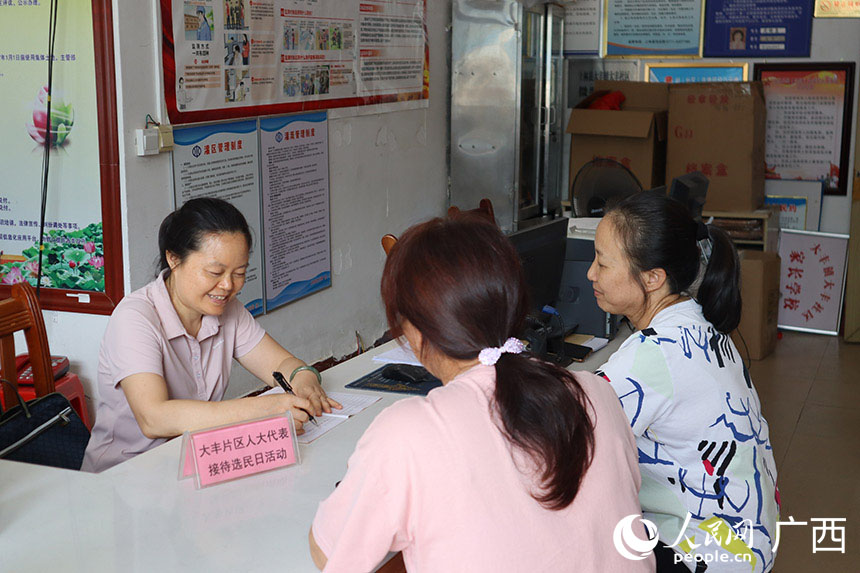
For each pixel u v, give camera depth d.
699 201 2.80
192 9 3.16
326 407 1.95
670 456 1.50
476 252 1.05
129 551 1.30
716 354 1.50
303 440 1.77
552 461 1.01
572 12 5.77
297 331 4.11
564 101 5.89
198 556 1.29
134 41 2.92
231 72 3.42
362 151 4.49
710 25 5.52
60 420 1.93
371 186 4.61
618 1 5.67
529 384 1.03
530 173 5.46
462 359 1.07
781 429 3.84
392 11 4.57
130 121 2.94
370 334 4.79
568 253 2.72
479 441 1.00
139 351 1.87
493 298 1.04
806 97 5.38
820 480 3.34
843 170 5.37
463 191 5.35
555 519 1.01
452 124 5.29
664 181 5.34
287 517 1.42
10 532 1.36
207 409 1.78
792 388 4.37
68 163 2.97
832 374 4.59
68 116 2.93
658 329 1.49
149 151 2.99
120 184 2.94
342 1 4.13
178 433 1.79
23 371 2.78
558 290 2.60
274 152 3.76
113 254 2.98
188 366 2.03
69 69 2.89
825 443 3.69
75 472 1.60
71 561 1.27
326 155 4.15
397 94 4.72
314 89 3.99
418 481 0.99
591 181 5.16
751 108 4.83
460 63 5.19
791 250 5.39
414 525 1.01
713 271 1.57
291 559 1.29
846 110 5.30
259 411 1.79
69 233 3.02
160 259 2.00
